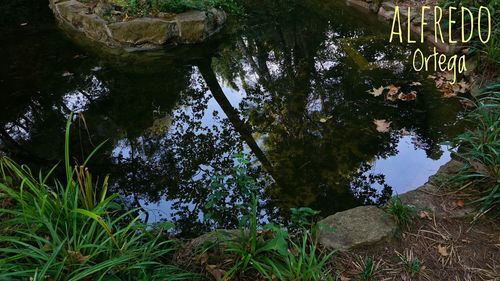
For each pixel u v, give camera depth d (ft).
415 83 13.55
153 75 16.76
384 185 9.73
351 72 15.15
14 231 6.47
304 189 9.77
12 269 5.69
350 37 18.61
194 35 18.40
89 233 6.09
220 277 6.46
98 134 12.73
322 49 18.10
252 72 17.11
